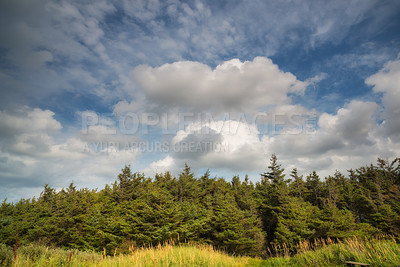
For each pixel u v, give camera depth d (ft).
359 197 116.88
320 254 35.37
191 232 87.76
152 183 138.21
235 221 97.91
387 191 115.55
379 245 30.01
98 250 82.43
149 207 87.45
